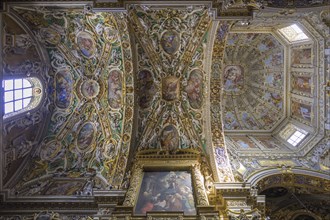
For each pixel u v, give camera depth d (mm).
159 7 12641
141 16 13750
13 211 11695
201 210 10258
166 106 15359
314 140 15625
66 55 15172
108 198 11570
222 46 14328
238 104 20250
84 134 15453
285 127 18453
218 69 14758
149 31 14383
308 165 14469
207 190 12461
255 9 11266
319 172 13852
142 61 14953
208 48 14398
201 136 14836
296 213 15336
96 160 14789
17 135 13359
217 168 13578
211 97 14930
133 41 14445
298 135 16953
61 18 13891
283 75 18938
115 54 14867
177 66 15148
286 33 17844
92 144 15234
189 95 15281
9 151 12836
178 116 15258
